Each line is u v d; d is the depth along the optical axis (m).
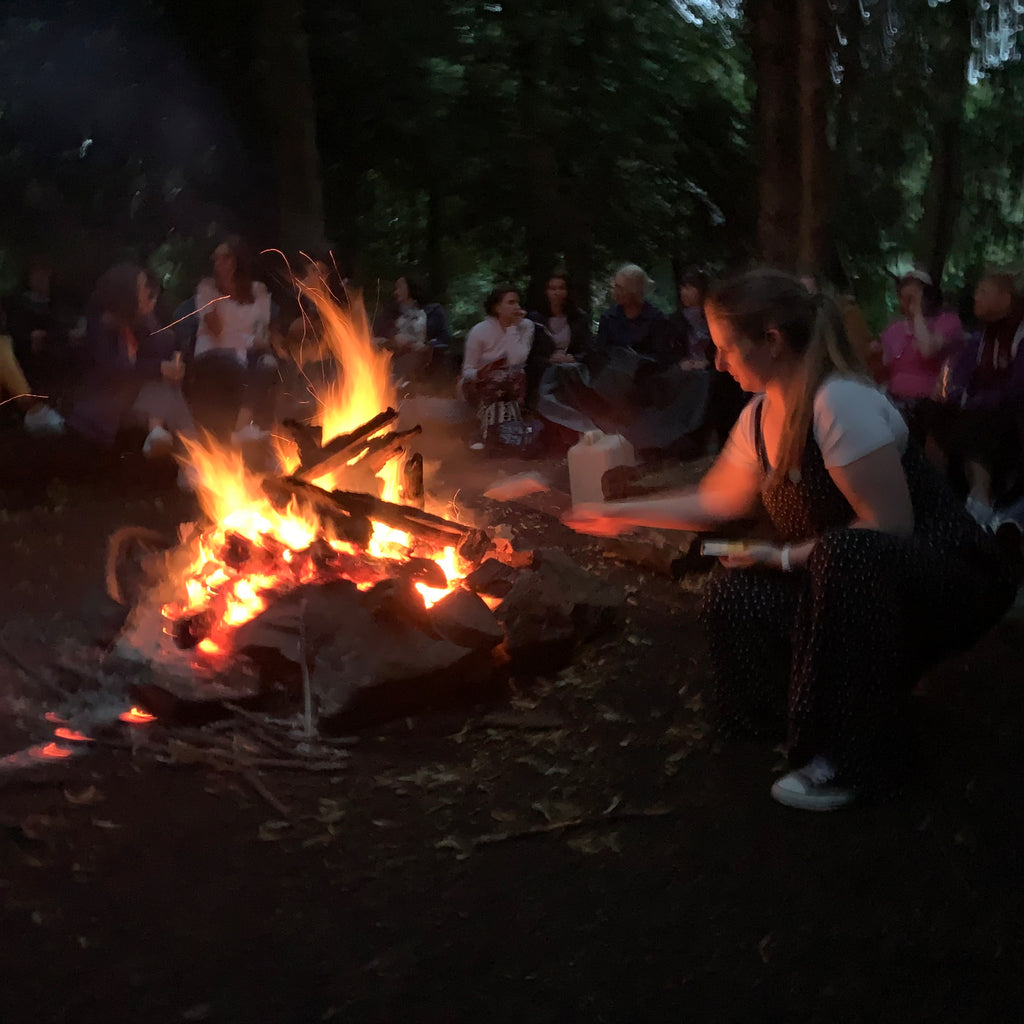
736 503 3.38
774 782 3.10
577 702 3.67
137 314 8.09
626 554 5.26
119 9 14.10
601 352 7.92
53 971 2.36
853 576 2.86
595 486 5.72
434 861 2.76
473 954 2.40
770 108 10.41
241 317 8.34
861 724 2.92
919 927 2.46
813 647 2.93
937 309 6.86
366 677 3.45
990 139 19.16
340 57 14.88
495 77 16.45
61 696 3.73
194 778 3.20
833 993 2.26
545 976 2.32
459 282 20.38
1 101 14.70
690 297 8.88
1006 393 5.51
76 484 7.58
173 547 4.42
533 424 8.43
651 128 17.70
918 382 6.70
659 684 3.80
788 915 2.52
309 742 3.37
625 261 18.48
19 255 15.09
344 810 3.00
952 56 15.00
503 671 3.81
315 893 2.63
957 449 5.73
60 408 9.84
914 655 3.11
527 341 8.77
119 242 15.37
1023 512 5.29
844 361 2.97
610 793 3.07
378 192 17.95
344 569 3.95
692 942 2.43
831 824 2.88
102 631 4.12
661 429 7.19
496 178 17.02
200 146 14.62
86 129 14.85
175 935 2.48
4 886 2.68
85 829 2.93
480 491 6.95
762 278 2.98
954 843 2.78
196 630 3.76
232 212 14.73
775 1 10.23
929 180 16.64
